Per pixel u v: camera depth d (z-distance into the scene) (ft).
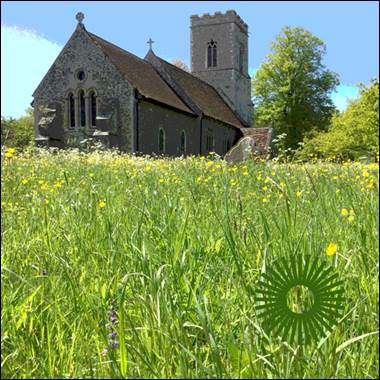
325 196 13.51
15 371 6.42
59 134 109.91
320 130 186.91
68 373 6.39
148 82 120.67
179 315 6.59
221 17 177.37
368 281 7.52
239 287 7.72
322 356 6.03
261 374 5.77
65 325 7.38
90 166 28.86
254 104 200.54
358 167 24.73
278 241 8.71
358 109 119.44
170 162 33.12
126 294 7.91
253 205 13.08
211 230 10.28
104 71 109.70
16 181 15.81
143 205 11.52
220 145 147.43
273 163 29.60
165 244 9.50
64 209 11.82
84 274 8.32
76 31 112.06
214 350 5.93
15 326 6.97
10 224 11.03
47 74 113.91
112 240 9.12
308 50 192.54
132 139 106.83
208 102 149.18
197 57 180.24
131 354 6.19
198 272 8.59
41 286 7.57
